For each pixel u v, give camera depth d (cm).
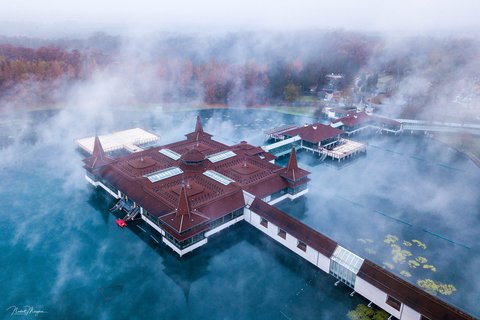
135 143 9288
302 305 4412
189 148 7938
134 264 5081
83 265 5066
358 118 11094
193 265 5072
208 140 8438
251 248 5450
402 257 5359
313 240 5016
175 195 5819
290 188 6681
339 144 9781
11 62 15275
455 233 6012
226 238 5659
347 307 4372
